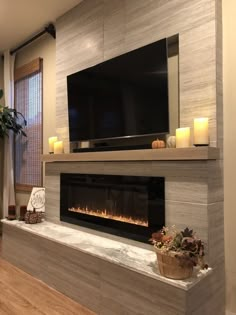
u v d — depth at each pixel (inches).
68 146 119.6
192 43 79.2
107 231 97.7
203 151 69.9
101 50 105.9
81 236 99.7
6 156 158.4
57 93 125.6
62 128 122.9
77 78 111.3
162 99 82.5
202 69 76.9
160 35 87.2
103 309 77.9
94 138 104.6
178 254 62.7
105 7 104.7
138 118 89.3
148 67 86.4
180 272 63.8
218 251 74.8
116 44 100.4
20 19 126.3
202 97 76.8
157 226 82.7
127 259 76.1
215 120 74.3
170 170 80.4
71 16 118.6
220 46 76.2
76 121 112.0
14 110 152.3
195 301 63.9
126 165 93.0
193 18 79.2
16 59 161.9
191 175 75.4
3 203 160.2
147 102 86.6
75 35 116.8
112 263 75.9
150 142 91.5
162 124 82.7
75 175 112.0
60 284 92.2
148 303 67.4
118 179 95.6
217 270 73.7
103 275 78.2
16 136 160.7
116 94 96.2
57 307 82.4
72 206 114.4
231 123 75.7
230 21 76.0
